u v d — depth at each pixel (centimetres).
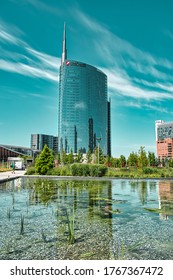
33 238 584
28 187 1775
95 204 1077
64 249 510
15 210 938
